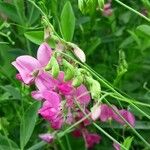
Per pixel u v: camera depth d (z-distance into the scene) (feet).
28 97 0.95
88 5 0.80
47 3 1.00
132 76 1.19
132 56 1.21
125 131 0.95
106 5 1.22
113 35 1.21
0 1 1.00
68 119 0.81
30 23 1.00
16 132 0.94
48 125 0.91
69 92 0.76
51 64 0.71
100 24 1.24
